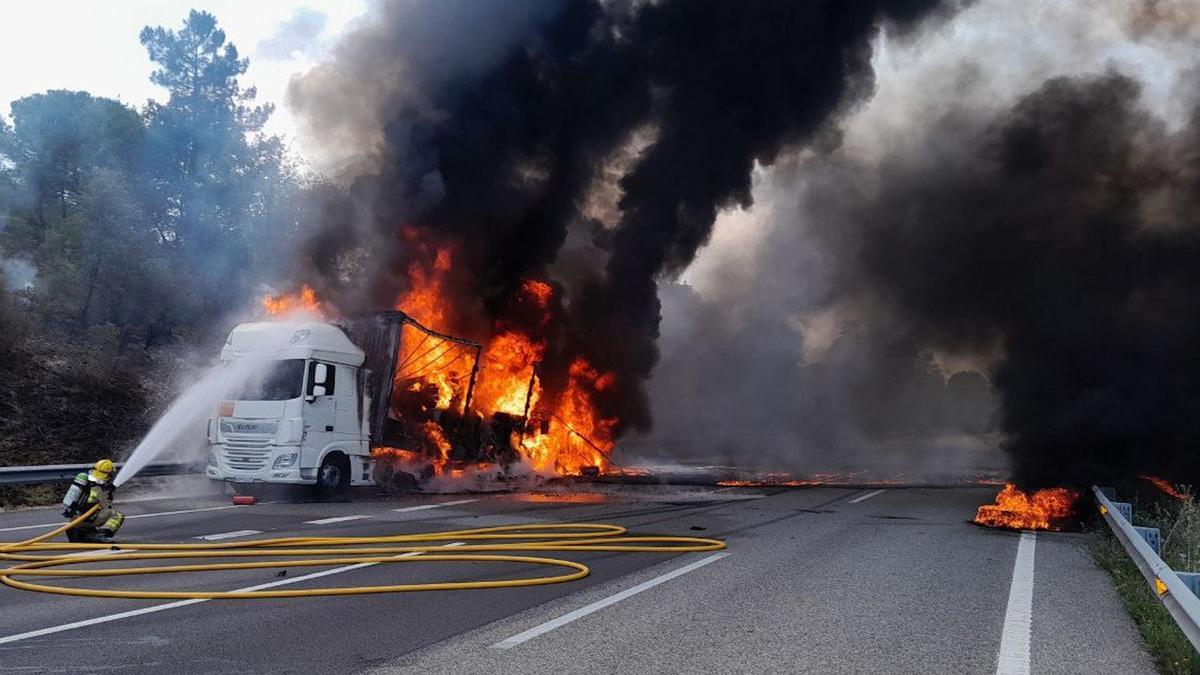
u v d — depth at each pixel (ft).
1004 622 23.41
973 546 37.88
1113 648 20.83
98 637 20.74
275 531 39.81
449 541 37.32
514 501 55.88
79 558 31.01
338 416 54.95
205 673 17.87
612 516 48.03
